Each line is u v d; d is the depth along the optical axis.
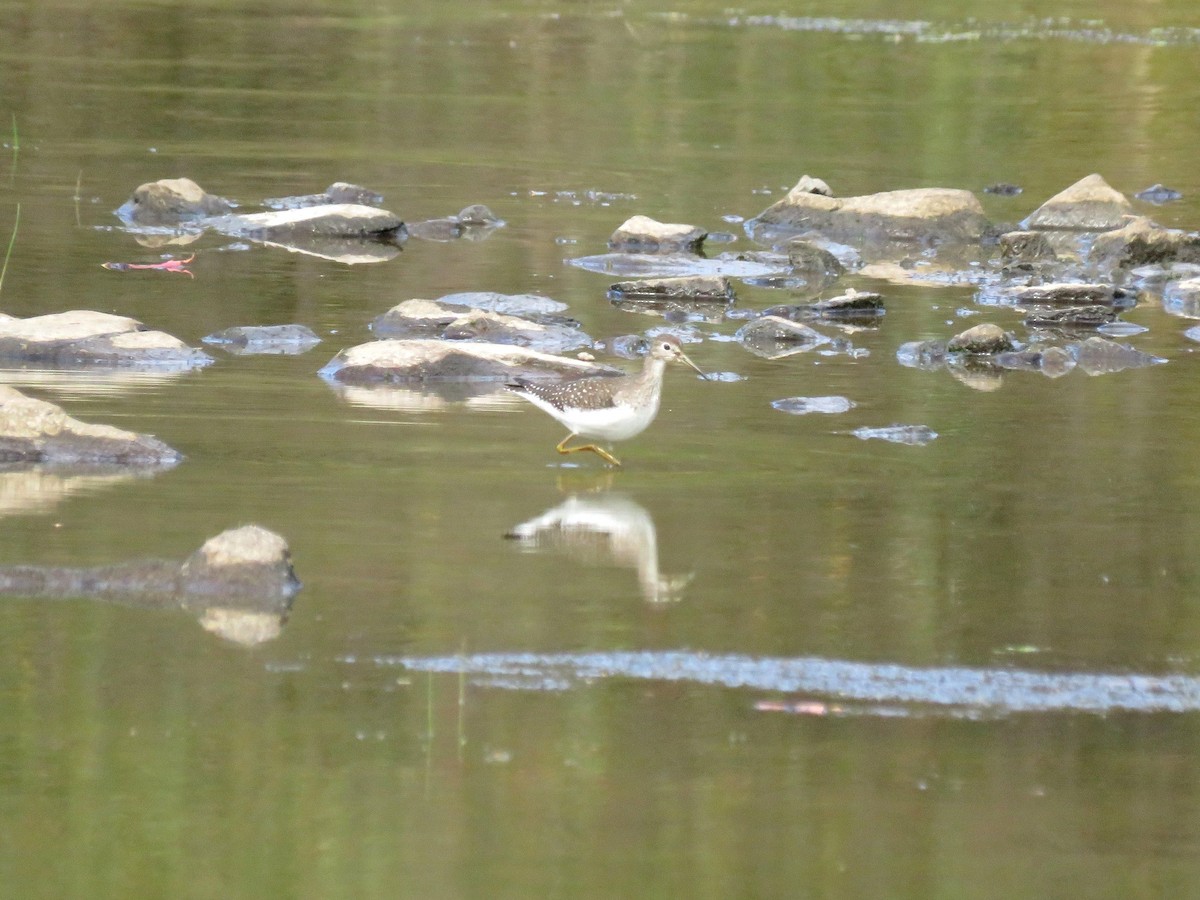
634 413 14.81
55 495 13.61
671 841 8.97
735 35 44.62
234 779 9.45
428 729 10.02
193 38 41.72
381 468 14.65
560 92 37.25
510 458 15.12
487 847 8.85
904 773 9.69
